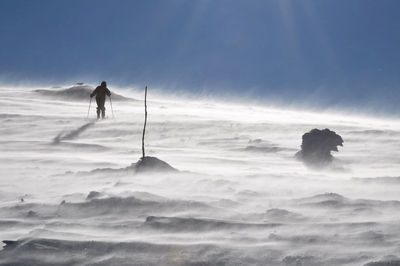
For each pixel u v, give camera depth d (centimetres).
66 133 3462
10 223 1049
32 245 862
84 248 862
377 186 1496
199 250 853
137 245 871
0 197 1370
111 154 2600
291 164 2383
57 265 798
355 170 2266
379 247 861
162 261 811
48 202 1225
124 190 1348
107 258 821
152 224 997
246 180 1541
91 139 3303
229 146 3041
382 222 1010
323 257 821
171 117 4500
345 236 919
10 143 2912
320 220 1049
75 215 1100
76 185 1526
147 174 1641
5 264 798
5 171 1861
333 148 2375
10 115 4225
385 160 2623
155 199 1195
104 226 1002
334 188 1453
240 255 833
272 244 883
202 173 1677
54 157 2275
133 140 3269
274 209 1105
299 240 901
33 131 3519
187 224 994
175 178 1528
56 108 5412
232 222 1003
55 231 962
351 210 1134
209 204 1168
